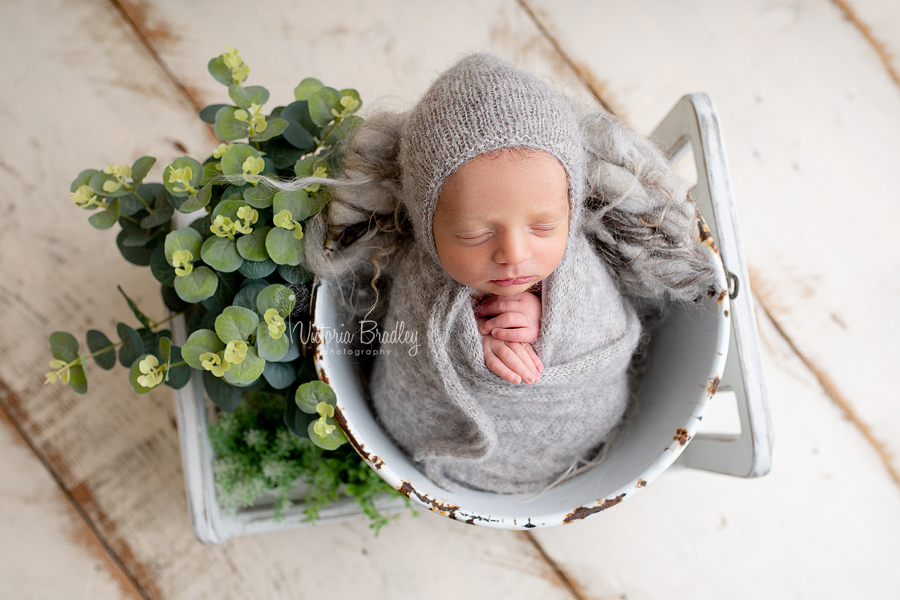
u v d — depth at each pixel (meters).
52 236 1.04
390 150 0.70
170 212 0.74
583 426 0.78
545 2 1.14
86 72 1.08
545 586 1.04
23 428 1.01
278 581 1.01
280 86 1.09
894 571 1.06
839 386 1.10
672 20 1.15
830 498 1.08
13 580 0.99
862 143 1.15
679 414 0.71
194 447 0.79
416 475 0.73
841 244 1.13
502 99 0.58
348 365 0.80
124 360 0.76
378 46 1.11
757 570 1.05
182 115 1.08
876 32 1.16
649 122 1.13
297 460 0.88
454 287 0.69
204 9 1.09
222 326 0.66
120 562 1.00
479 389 0.72
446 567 1.03
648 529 1.06
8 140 1.06
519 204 0.57
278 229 0.69
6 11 1.07
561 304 0.69
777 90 1.15
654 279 0.74
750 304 0.74
